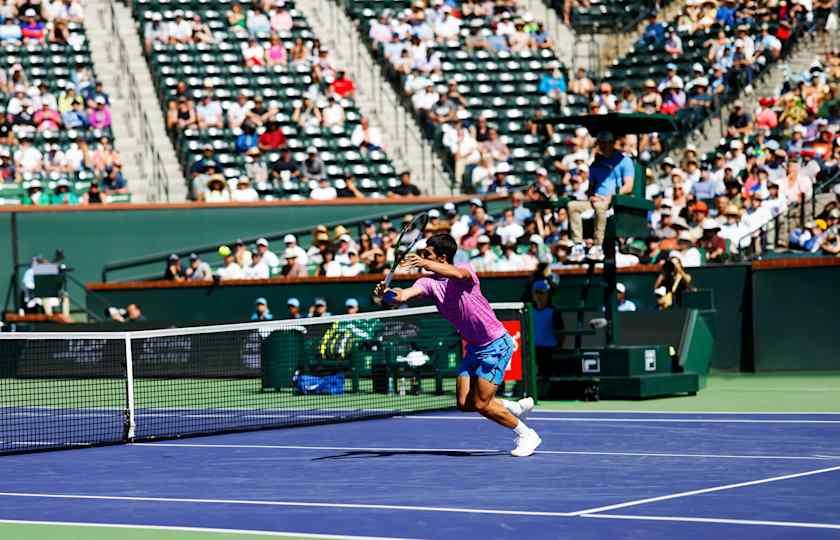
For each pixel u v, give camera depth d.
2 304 27.97
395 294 11.38
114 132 32.06
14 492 10.48
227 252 26.14
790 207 24.23
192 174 30.03
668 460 11.35
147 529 8.49
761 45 31.02
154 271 28.53
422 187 31.14
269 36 34.44
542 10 37.31
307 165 30.20
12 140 30.42
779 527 8.05
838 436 12.88
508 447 12.57
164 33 33.84
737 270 21.89
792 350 21.64
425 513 8.83
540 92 33.34
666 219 23.23
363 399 18.62
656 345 18.55
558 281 18.27
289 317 24.42
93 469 11.83
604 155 17.05
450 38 35.50
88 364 23.42
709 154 28.22
